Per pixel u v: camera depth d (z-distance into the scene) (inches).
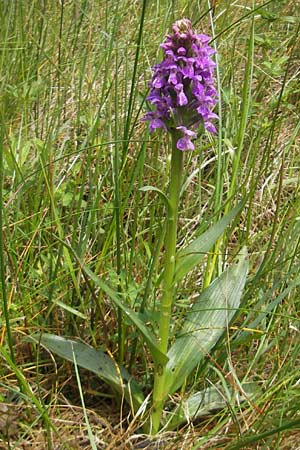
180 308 22.2
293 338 20.7
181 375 18.6
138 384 19.9
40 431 17.6
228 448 16.5
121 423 18.5
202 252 16.6
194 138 16.2
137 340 19.7
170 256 16.6
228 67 30.6
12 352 18.7
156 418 18.4
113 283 20.3
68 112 28.9
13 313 20.5
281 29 35.8
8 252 20.5
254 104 28.9
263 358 20.7
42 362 20.5
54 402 18.9
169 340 21.2
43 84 28.3
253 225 26.2
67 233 23.3
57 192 21.9
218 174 22.3
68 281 21.2
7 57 31.0
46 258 20.8
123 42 32.1
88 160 22.5
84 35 33.5
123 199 23.7
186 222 25.6
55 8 34.9
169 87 15.4
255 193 27.0
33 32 33.1
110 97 26.0
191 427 18.3
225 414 18.8
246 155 28.4
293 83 31.8
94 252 23.4
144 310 19.6
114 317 21.3
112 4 34.1
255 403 18.0
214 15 32.6
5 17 34.1
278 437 16.7
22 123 27.5
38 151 24.3
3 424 17.6
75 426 18.3
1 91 28.8
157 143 25.7
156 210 25.0
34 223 22.5
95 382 20.5
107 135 26.0
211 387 19.2
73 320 20.6
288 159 28.7
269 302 22.3
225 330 19.4
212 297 19.7
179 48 14.9
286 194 27.7
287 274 20.4
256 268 23.9
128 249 23.9
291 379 18.7
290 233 24.5
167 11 30.1
